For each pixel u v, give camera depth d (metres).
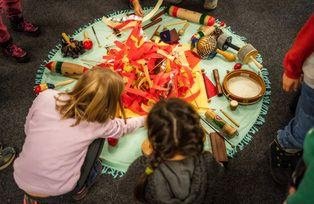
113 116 1.71
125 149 2.08
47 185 1.64
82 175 1.79
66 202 1.91
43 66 2.54
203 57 2.41
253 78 2.28
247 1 2.91
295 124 1.75
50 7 2.93
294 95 2.22
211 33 2.47
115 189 1.97
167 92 2.12
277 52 2.57
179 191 1.34
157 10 2.70
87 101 1.57
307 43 1.46
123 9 2.87
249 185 1.98
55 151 1.58
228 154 2.06
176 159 1.33
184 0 2.91
